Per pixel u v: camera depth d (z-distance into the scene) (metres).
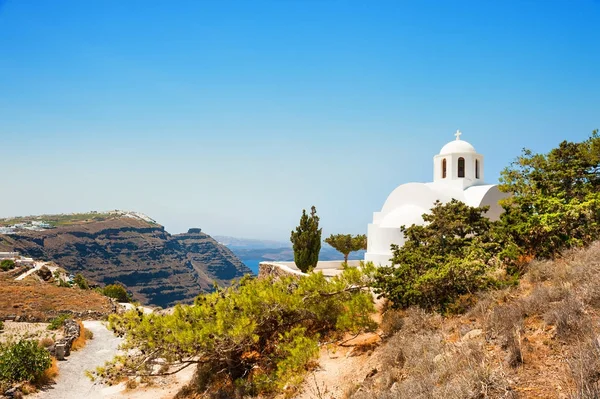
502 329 10.37
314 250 35.72
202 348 15.98
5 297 43.78
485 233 18.91
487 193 27.83
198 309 17.09
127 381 22.73
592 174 19.36
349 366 14.62
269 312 17.45
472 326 12.03
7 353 21.77
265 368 17.39
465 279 14.91
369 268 17.92
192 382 20.44
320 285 18.14
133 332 16.83
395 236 26.34
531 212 18.12
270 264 40.66
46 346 28.48
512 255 15.41
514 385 8.16
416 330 13.59
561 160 20.84
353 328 16.59
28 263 80.88
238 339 16.00
